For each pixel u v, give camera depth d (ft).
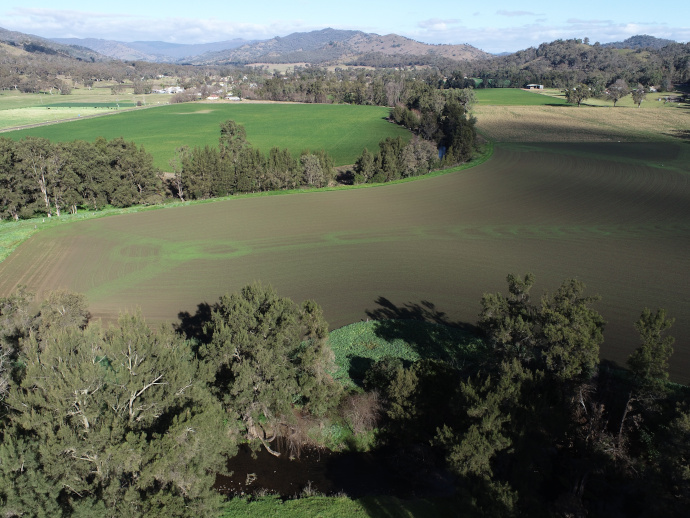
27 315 112.98
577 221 229.45
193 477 71.87
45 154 257.75
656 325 82.23
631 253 189.67
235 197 277.03
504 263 182.19
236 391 91.25
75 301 123.03
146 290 161.89
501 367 90.79
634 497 78.07
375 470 97.04
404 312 147.23
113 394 78.79
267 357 92.43
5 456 63.62
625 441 85.40
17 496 61.52
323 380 102.01
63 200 268.00
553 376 90.79
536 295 154.10
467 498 76.13
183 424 71.26
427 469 94.73
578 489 83.30
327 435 103.91
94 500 65.57
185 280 169.48
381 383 108.47
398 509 84.07
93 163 271.90
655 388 82.53
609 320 138.62
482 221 231.50
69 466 67.21
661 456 72.02
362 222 231.09
